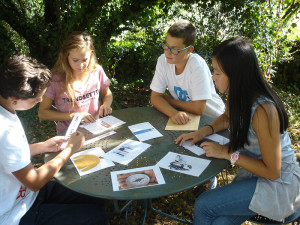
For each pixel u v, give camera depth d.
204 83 2.30
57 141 1.85
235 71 1.47
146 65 5.37
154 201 2.68
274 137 1.47
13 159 1.38
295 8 4.36
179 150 1.79
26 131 3.77
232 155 1.62
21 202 1.55
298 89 5.38
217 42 4.80
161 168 1.60
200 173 1.55
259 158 1.66
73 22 4.01
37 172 1.46
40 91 1.44
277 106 1.48
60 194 1.83
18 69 1.35
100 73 2.64
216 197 1.62
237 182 1.67
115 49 5.05
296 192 1.58
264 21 4.38
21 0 4.48
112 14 4.19
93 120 2.24
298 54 5.34
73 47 2.14
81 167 1.61
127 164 1.64
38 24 4.46
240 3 4.22
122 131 2.07
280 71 5.55
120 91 4.91
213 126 2.01
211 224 1.66
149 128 2.11
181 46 2.22
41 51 4.58
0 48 4.38
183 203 2.66
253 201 1.54
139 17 4.45
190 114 2.34
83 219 1.59
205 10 4.70
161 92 2.60
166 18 4.97
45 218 1.57
